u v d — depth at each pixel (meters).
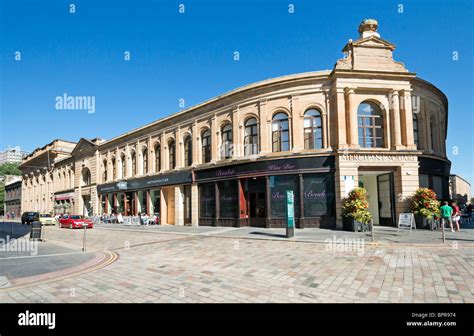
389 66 18.59
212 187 22.25
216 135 22.28
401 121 18.28
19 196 62.38
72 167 41.41
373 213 19.75
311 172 17.94
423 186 18.81
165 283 6.49
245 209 20.23
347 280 6.44
